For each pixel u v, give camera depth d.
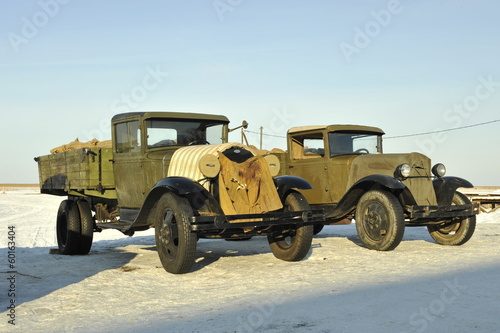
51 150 10.71
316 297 5.13
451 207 8.70
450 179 9.24
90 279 6.48
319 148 10.16
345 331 4.02
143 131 8.18
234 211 6.89
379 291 5.33
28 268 7.56
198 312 4.71
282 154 10.68
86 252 9.27
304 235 7.36
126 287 5.96
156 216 7.05
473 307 4.64
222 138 8.98
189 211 6.57
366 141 10.45
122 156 8.64
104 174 8.84
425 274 6.25
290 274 6.46
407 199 8.60
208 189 7.04
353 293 5.27
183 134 8.55
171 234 6.82
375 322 4.23
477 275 6.14
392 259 7.53
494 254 8.00
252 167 7.25
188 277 6.53
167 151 8.21
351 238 10.80
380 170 9.12
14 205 32.28
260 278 6.27
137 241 11.80
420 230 12.47
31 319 4.60
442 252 8.27
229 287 5.80
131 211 8.52
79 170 8.91
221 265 7.39
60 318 4.62
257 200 7.18
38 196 47.88
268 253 8.61
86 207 9.28
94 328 4.29
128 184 8.55
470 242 9.67
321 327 4.14
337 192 9.77
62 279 6.57
